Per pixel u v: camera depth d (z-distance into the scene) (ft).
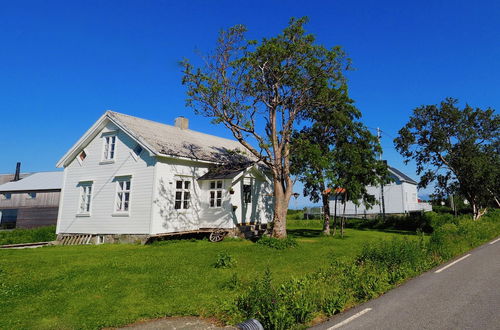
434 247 44.68
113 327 20.92
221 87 55.31
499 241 62.44
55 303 25.39
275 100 61.36
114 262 40.68
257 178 77.25
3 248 61.36
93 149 73.20
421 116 106.93
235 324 20.65
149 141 64.18
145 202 62.44
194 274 34.45
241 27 57.31
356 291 26.86
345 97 69.51
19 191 122.11
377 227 117.39
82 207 72.49
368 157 74.90
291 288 24.00
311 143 74.02
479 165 94.79
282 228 59.21
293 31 58.13
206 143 83.51
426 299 25.29
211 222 69.05
